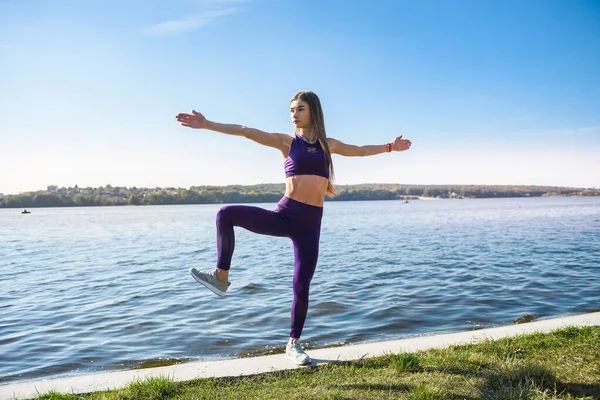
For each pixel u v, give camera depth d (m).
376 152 4.75
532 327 5.41
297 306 4.41
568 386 3.54
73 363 5.66
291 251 20.72
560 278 11.40
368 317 7.59
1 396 3.70
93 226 48.16
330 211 93.44
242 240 28.36
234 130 4.11
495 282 10.85
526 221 42.19
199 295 9.98
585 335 4.80
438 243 22.02
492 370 3.85
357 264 14.65
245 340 6.44
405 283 10.90
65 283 12.11
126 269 14.75
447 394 3.42
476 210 82.50
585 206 100.19
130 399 3.48
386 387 3.58
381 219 52.00
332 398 3.39
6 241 28.69
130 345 6.35
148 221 60.41
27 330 7.34
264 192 172.12
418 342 4.99
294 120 4.33
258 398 3.41
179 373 4.13
